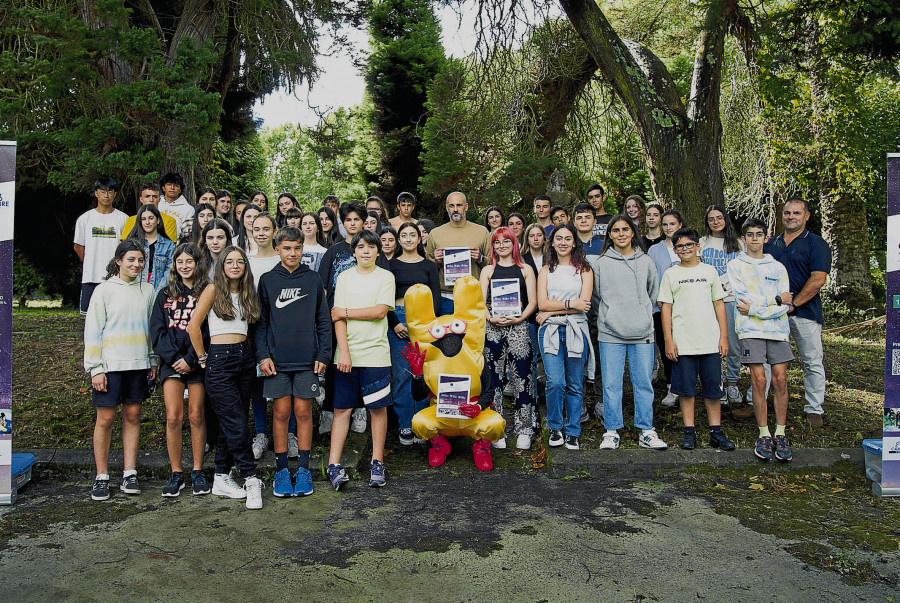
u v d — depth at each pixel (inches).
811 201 640.4
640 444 214.2
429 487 189.8
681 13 493.7
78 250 256.8
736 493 184.4
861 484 190.9
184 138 386.6
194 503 176.1
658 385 284.8
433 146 629.3
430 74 816.9
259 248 215.8
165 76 379.2
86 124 374.6
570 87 515.8
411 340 204.2
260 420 209.9
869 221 666.2
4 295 173.3
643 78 362.6
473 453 213.9
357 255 192.7
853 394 285.4
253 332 185.0
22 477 185.3
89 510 171.0
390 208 882.1
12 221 173.8
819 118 507.2
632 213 275.3
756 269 206.4
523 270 223.1
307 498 180.2
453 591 129.6
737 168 510.9
